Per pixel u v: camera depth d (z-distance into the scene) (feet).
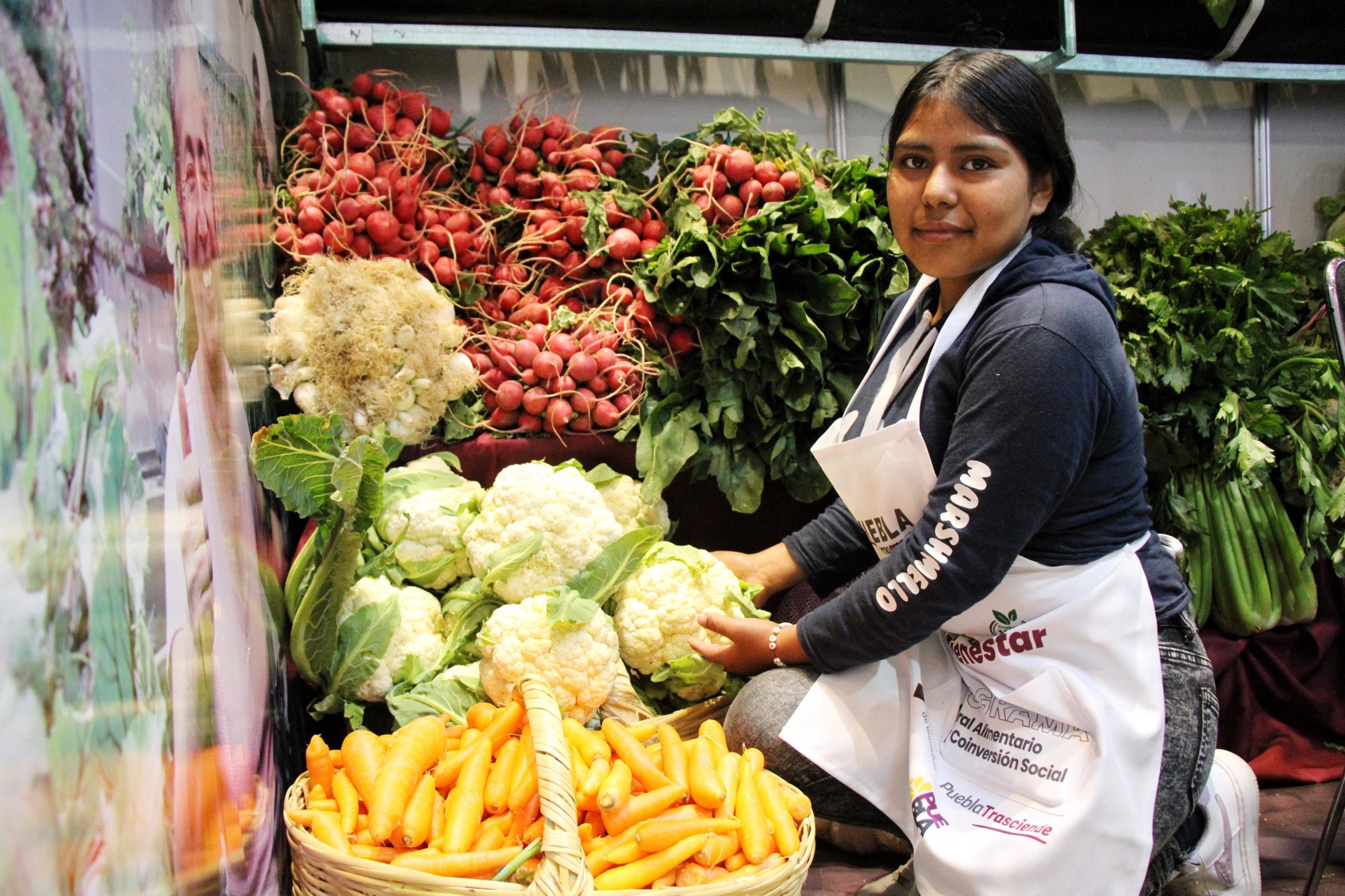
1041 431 4.72
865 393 6.22
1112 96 11.73
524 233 8.58
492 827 4.68
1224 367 8.71
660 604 6.32
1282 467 8.82
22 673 2.04
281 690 5.80
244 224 6.15
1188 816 5.30
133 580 2.90
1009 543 4.84
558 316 8.03
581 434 7.59
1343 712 8.73
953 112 4.91
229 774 4.08
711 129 8.94
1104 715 4.89
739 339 7.34
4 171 2.13
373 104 8.55
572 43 9.01
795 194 7.98
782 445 7.53
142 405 3.18
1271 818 7.72
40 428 2.25
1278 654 8.79
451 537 6.63
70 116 2.63
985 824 5.03
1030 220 5.39
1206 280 8.83
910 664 5.61
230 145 5.70
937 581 4.96
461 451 7.46
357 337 6.70
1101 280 5.13
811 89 10.84
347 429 6.89
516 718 5.24
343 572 5.69
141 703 2.87
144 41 3.58
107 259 2.90
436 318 7.02
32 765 2.05
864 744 5.46
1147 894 5.53
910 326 6.17
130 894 2.61
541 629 5.86
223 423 4.73
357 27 8.66
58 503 2.33
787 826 4.75
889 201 5.34
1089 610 5.04
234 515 4.83
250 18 6.90
